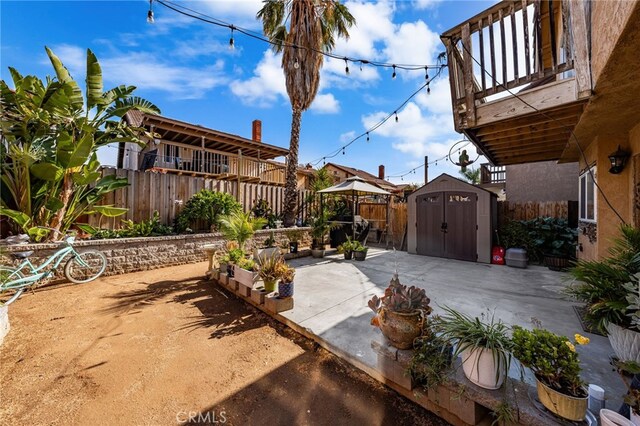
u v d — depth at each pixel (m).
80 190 5.34
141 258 5.57
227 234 4.96
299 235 7.75
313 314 3.32
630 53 1.99
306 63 8.24
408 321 1.99
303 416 1.86
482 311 3.48
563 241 6.25
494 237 6.89
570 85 2.97
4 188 4.91
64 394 2.02
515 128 3.85
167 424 1.78
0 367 2.33
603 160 4.05
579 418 1.41
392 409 1.92
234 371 2.34
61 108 4.82
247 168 11.19
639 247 2.53
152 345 2.74
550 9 3.06
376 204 10.52
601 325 2.23
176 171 9.14
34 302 3.83
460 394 1.68
